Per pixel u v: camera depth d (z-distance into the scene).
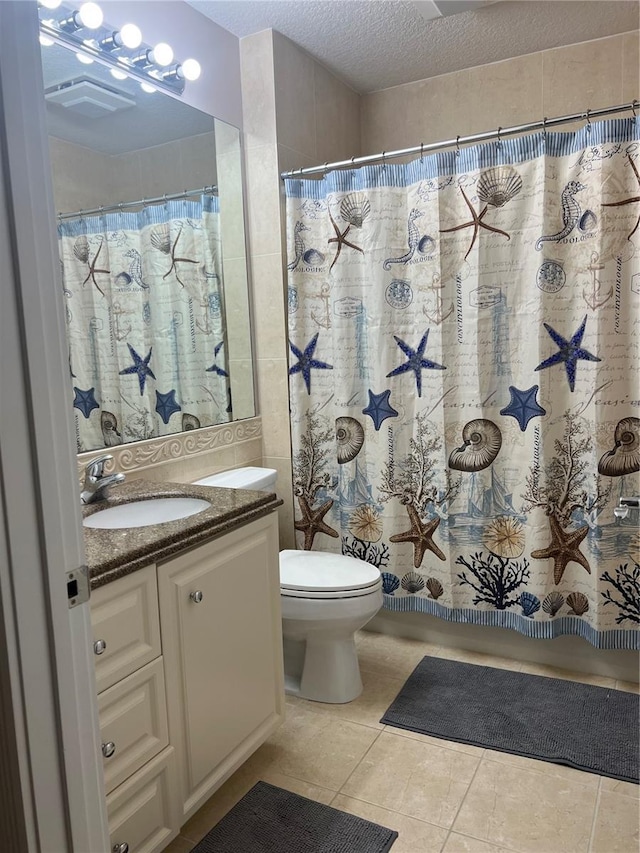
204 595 1.53
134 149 2.01
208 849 1.53
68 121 1.80
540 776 1.76
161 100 2.10
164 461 2.12
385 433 2.41
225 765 1.63
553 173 2.06
